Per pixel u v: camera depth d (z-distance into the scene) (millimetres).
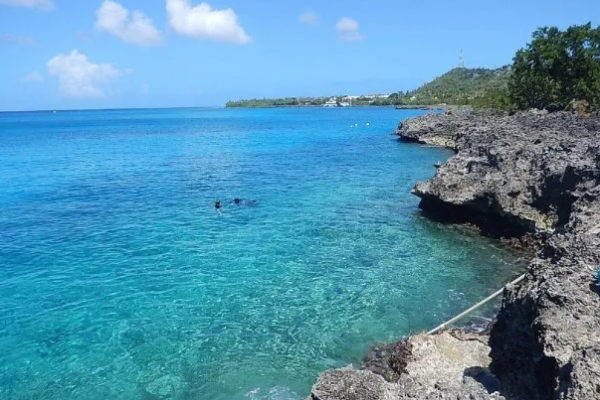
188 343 15914
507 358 11312
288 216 30969
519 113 71250
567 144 26719
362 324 16922
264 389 13477
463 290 19531
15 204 35062
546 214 23844
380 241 25750
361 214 31219
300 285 20250
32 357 15242
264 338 16141
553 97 77312
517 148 27734
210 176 46906
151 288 20078
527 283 11609
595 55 76688
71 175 48531
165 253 24219
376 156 60812
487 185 26500
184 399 13188
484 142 38812
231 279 20938
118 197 37375
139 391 13578
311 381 13773
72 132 118812
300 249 24656
